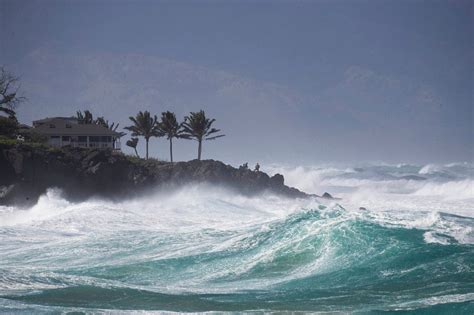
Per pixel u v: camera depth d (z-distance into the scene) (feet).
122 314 282.97
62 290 321.32
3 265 390.42
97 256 410.52
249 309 293.23
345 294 317.01
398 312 282.15
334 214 440.04
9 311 285.23
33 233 509.35
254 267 373.61
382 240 382.01
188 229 480.23
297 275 355.97
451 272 338.75
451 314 279.69
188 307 297.33
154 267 381.19
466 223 458.91
